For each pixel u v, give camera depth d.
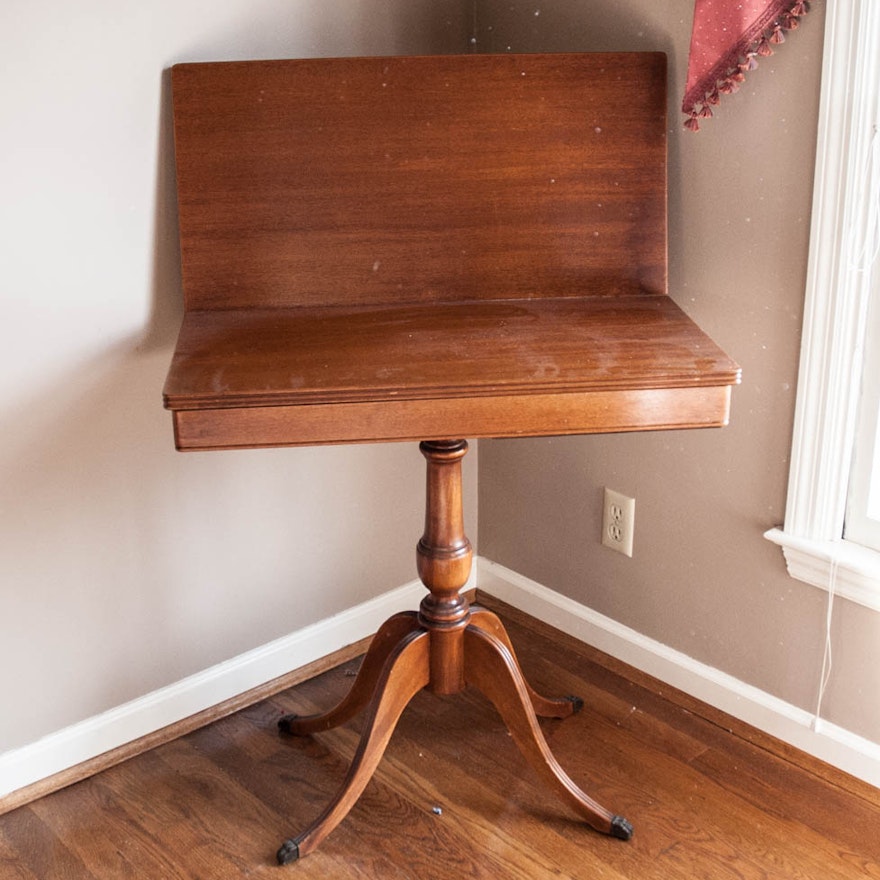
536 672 2.04
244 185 1.58
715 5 1.50
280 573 1.95
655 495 1.90
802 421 1.63
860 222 1.50
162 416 1.72
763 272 1.64
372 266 1.61
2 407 1.56
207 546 1.84
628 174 1.62
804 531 1.68
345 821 1.66
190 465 1.77
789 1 1.47
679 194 1.73
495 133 1.60
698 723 1.89
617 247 1.64
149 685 1.84
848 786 1.72
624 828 1.60
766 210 1.61
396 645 1.60
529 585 2.19
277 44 1.70
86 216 1.56
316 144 1.58
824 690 1.74
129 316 1.65
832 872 1.55
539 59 1.60
